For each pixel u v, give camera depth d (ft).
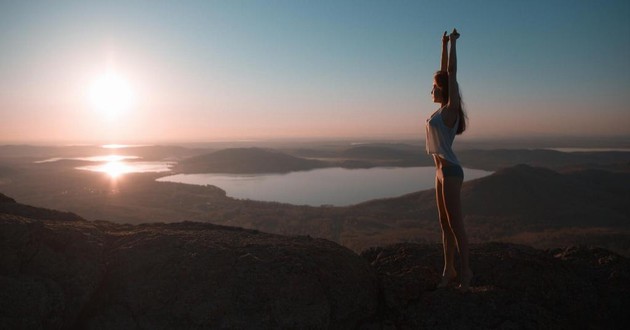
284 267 12.91
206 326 11.52
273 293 12.18
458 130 14.32
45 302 11.09
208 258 13.16
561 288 15.03
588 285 15.26
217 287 12.29
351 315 13.12
